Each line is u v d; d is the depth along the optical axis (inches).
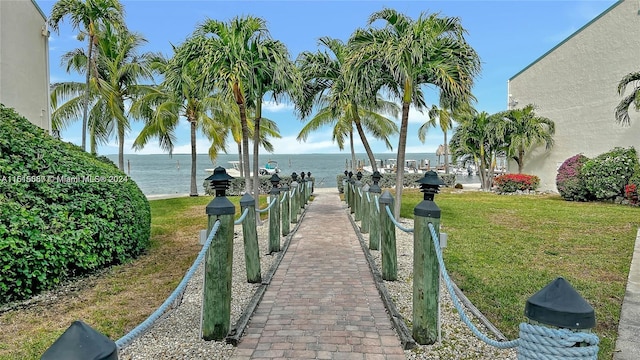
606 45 564.1
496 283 169.2
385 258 171.8
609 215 373.1
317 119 584.1
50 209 162.4
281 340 115.6
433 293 111.1
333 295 155.6
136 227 219.1
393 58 260.7
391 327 124.9
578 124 613.6
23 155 166.7
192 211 455.2
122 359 103.1
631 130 526.6
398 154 312.7
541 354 54.5
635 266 194.7
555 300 54.5
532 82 708.0
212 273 114.1
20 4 338.6
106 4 432.1
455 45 276.5
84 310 140.5
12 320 130.6
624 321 127.6
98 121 571.5
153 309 141.6
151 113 589.9
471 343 112.7
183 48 285.6
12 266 142.8
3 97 313.9
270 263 208.1
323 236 286.8
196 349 109.5
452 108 310.5
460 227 316.8
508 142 710.5
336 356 106.0
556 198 574.2
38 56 374.6
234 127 618.2
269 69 292.5
